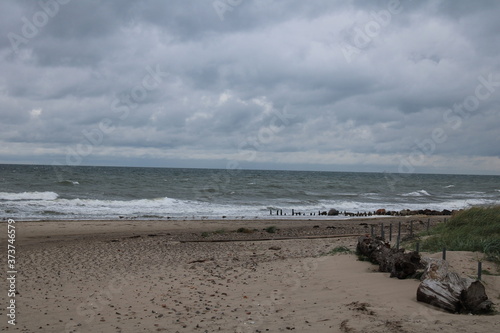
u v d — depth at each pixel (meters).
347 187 68.94
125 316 7.32
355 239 18.97
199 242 18.34
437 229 15.09
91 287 9.69
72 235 20.20
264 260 13.38
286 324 6.45
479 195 61.03
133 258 14.12
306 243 17.70
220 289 9.31
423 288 6.98
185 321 6.92
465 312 6.58
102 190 47.12
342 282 9.11
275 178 96.94
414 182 101.12
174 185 58.06
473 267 8.99
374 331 5.58
